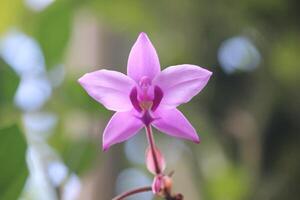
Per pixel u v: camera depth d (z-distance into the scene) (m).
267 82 0.48
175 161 0.51
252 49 0.49
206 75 0.31
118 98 0.31
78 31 0.52
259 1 0.47
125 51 0.54
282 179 0.46
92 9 0.52
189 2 0.50
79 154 0.38
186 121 0.31
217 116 0.49
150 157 0.31
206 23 0.50
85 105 0.40
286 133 0.47
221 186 0.47
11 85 0.39
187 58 0.51
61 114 0.41
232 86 0.49
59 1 0.42
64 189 0.38
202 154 0.49
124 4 0.51
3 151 0.34
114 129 0.31
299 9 0.47
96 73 0.30
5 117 0.40
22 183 0.34
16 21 0.51
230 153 0.48
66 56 0.43
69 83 0.41
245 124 0.48
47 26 0.41
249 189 0.46
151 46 0.31
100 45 0.52
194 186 0.48
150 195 0.53
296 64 0.47
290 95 0.47
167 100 0.31
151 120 0.30
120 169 0.49
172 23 0.51
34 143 0.39
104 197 0.47
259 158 0.47
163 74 0.31
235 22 0.49
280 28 0.48
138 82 0.31
